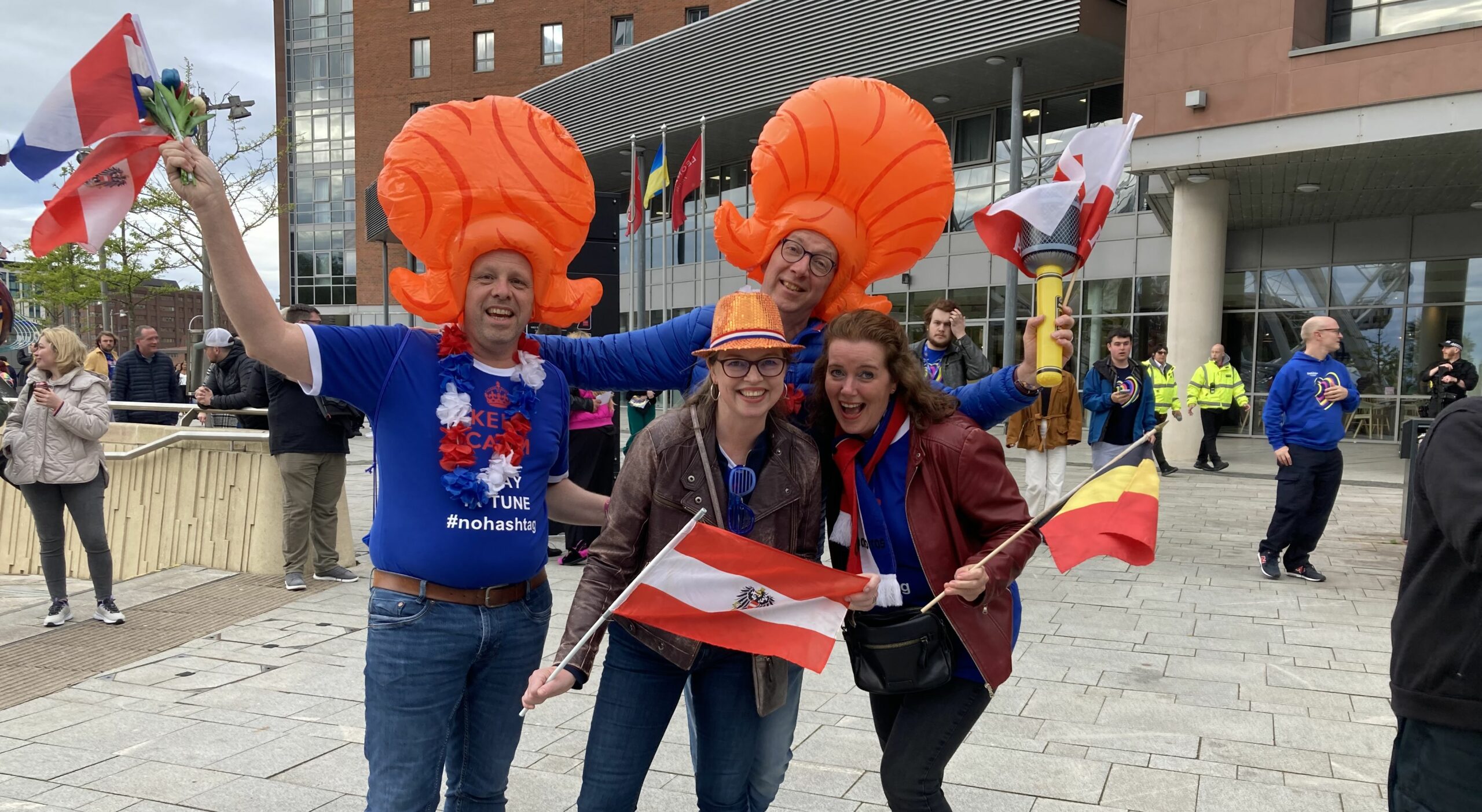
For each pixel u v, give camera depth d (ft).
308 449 20.56
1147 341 57.41
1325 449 20.63
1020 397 8.00
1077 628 17.30
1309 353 20.99
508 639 7.66
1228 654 15.69
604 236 27.25
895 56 50.67
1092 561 23.32
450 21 106.73
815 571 7.45
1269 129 41.09
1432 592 5.67
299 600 19.90
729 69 57.82
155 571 23.89
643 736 7.64
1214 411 43.16
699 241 75.46
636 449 7.60
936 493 7.63
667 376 9.04
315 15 125.49
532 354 8.20
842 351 7.52
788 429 7.71
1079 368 59.88
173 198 56.49
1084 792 10.62
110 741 12.13
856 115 8.82
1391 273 54.75
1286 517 20.98
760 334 7.01
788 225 8.87
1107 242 58.85
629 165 71.36
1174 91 43.47
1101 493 7.75
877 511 7.72
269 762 11.49
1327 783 10.80
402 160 7.40
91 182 6.82
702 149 44.75
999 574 7.14
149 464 24.17
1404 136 37.96
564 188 7.80
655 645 7.40
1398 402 54.65
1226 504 33.14
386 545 7.34
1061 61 49.32
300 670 15.11
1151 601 19.35
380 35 111.34
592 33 98.17
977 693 7.60
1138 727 12.50
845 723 12.87
